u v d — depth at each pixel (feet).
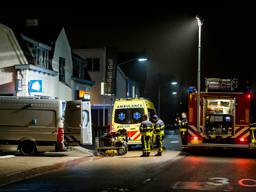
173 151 80.23
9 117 65.46
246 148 70.74
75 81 123.75
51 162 56.39
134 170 51.39
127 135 78.74
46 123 64.85
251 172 50.34
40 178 44.93
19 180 43.60
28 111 65.05
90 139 70.03
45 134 64.75
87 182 42.19
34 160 58.80
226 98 71.77
